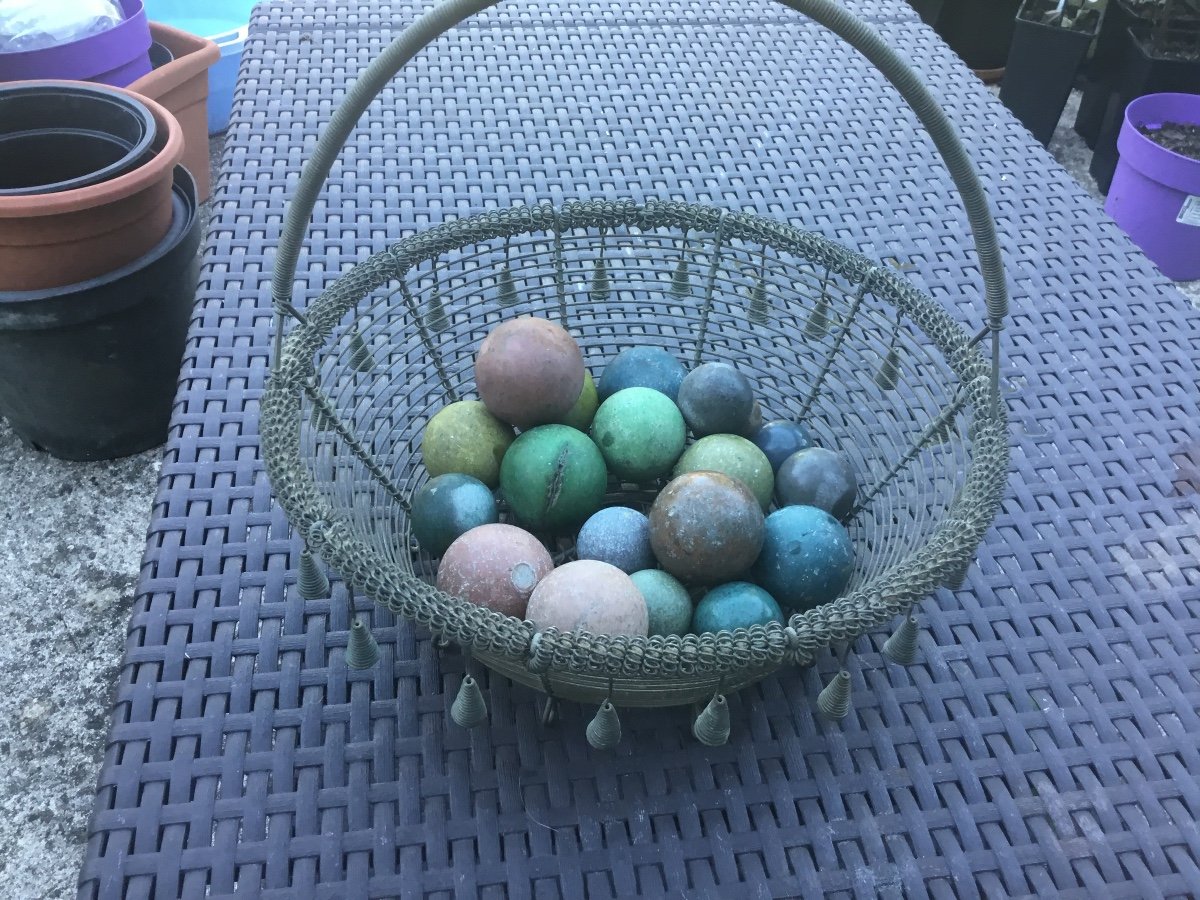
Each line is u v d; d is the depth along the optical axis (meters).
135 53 0.97
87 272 0.77
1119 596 0.51
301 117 0.76
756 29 0.89
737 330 0.60
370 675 0.47
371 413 0.55
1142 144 1.06
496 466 0.53
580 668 0.36
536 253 0.57
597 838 0.43
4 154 0.81
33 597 0.81
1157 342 0.63
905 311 0.50
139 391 0.87
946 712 0.47
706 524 0.45
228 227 0.67
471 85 0.80
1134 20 1.26
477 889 0.41
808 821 0.43
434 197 0.70
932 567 0.38
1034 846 0.43
